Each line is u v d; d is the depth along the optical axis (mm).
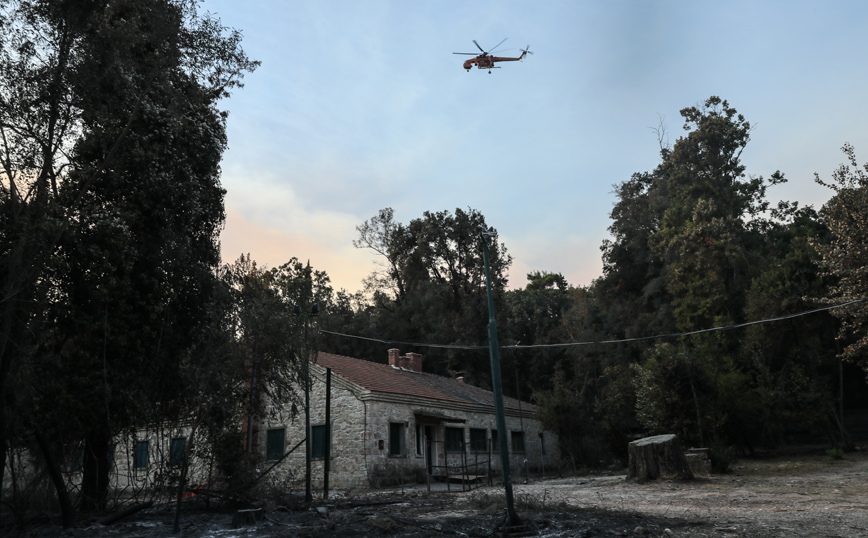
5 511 12492
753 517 9633
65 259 12086
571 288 76438
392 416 23922
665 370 24500
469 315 46656
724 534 8055
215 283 15469
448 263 51969
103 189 13836
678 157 40219
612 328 47156
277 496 14289
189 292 15133
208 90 16891
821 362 28922
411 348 47875
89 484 13672
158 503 14508
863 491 13297
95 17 13570
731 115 39656
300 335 15977
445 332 46000
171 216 14562
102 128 13664
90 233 12617
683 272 34406
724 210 37719
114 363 12703
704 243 34250
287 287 16609
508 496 9289
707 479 18359
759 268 34344
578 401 31781
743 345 29969
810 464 22281
